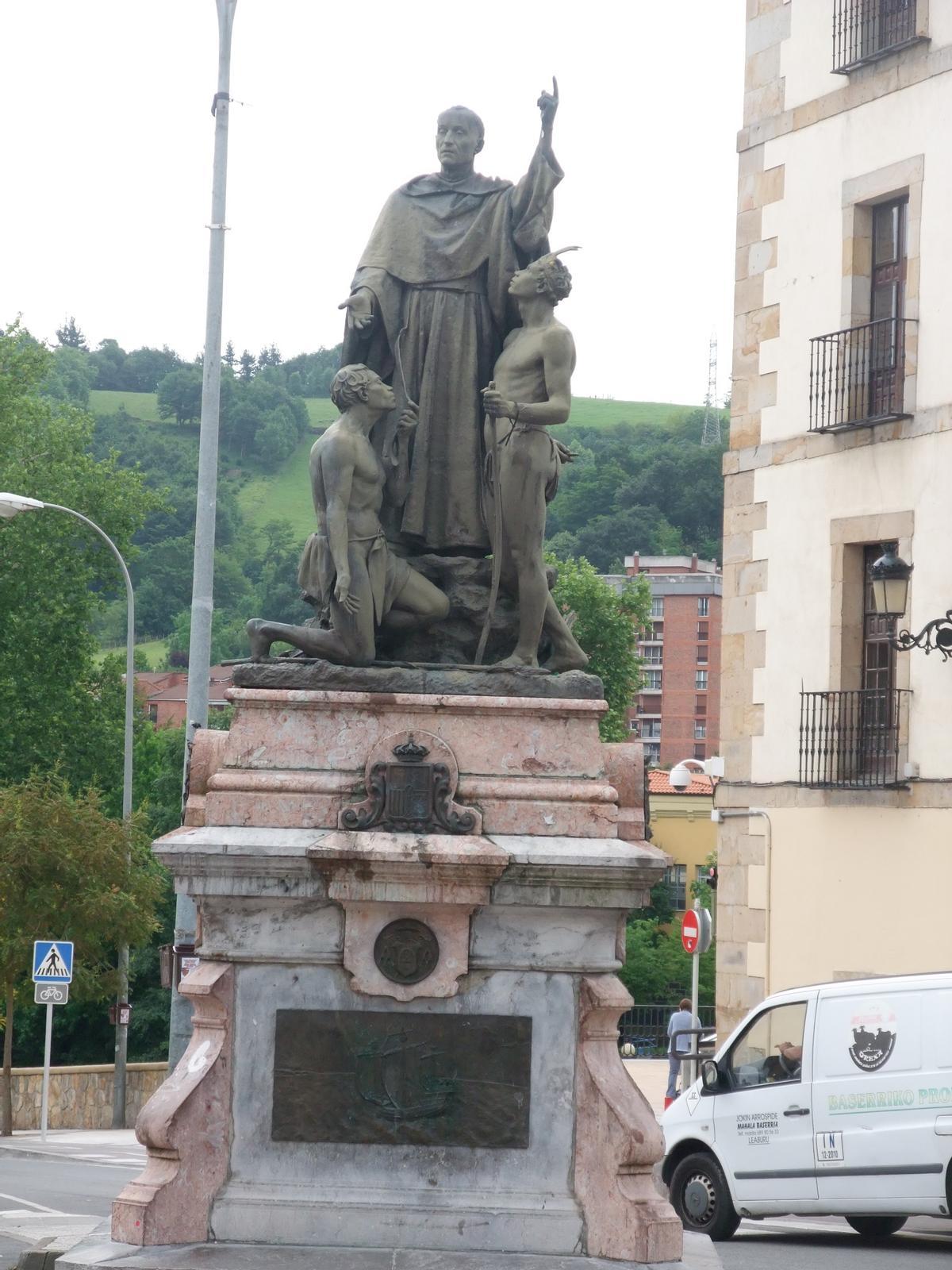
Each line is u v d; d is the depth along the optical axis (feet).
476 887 23.61
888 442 72.49
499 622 26.68
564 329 26.71
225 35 70.64
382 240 27.45
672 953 193.98
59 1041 153.07
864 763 73.00
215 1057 23.58
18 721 140.46
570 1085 23.79
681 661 352.49
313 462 26.08
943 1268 40.52
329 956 23.80
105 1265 21.79
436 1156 23.59
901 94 72.74
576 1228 23.13
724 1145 47.21
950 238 70.49
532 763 24.62
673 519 389.80
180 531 367.04
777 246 78.28
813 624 75.25
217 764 24.93
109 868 96.73
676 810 225.35
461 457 26.91
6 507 94.73
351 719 24.61
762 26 79.66
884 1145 43.93
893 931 70.44
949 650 65.36
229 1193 23.30
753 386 79.15
